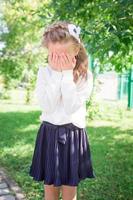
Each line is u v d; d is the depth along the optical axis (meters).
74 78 2.51
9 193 4.41
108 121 10.29
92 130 8.73
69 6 5.05
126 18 4.17
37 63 14.11
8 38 13.89
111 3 4.45
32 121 9.62
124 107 13.57
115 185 4.68
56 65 2.43
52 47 2.41
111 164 5.71
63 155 2.51
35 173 2.63
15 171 5.26
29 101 14.69
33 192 4.43
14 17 13.05
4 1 13.77
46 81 2.46
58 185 2.50
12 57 14.28
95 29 4.32
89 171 2.65
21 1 9.52
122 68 5.17
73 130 2.51
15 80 15.55
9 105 13.77
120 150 6.69
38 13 5.92
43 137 2.57
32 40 13.88
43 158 2.60
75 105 2.40
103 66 5.54
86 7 5.04
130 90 13.43
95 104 10.61
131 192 4.40
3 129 8.37
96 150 6.59
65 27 2.44
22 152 6.27
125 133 8.43
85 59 2.54
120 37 3.84
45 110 2.48
